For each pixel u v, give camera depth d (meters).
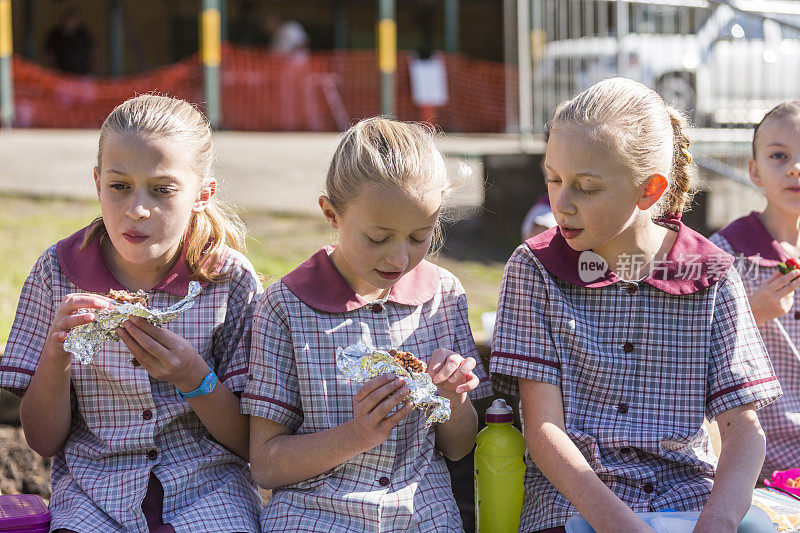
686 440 2.74
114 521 2.68
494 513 2.85
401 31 22.91
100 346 2.54
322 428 2.73
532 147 9.57
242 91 15.37
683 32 8.41
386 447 2.71
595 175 2.62
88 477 2.75
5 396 3.57
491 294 6.61
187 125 2.77
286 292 2.77
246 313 2.94
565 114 2.70
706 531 2.43
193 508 2.70
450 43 18.14
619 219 2.68
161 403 2.84
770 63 8.08
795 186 3.43
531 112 9.59
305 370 2.72
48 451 2.84
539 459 2.68
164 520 2.70
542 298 2.82
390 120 2.77
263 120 15.49
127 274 2.88
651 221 2.85
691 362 2.77
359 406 2.51
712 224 8.29
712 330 2.79
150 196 2.68
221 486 2.83
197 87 15.30
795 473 3.13
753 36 8.21
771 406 3.34
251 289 2.96
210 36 14.38
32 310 2.88
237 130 15.34
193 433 2.90
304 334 2.74
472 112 16.39
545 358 2.78
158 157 2.66
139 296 2.63
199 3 21.48
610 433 2.74
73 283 2.83
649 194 2.70
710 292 2.78
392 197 2.51
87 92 14.93
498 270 7.41
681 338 2.78
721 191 8.30
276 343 2.75
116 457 2.80
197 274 2.89
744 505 2.52
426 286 2.87
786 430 3.33
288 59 15.62
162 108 2.77
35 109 14.66
